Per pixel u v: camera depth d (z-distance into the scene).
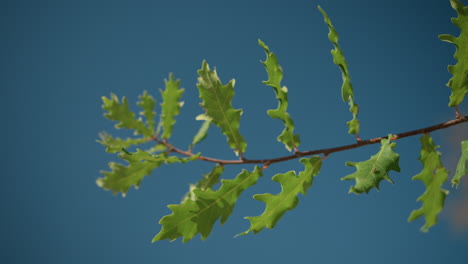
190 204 0.99
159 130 1.13
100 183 1.10
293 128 1.01
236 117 1.03
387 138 0.99
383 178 0.94
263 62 1.00
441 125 0.98
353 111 1.00
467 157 0.95
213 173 1.07
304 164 1.00
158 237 0.98
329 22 0.99
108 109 1.12
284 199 0.99
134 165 1.11
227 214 1.00
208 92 1.02
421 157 0.98
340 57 0.99
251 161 1.03
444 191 0.97
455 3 0.97
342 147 1.00
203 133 1.12
